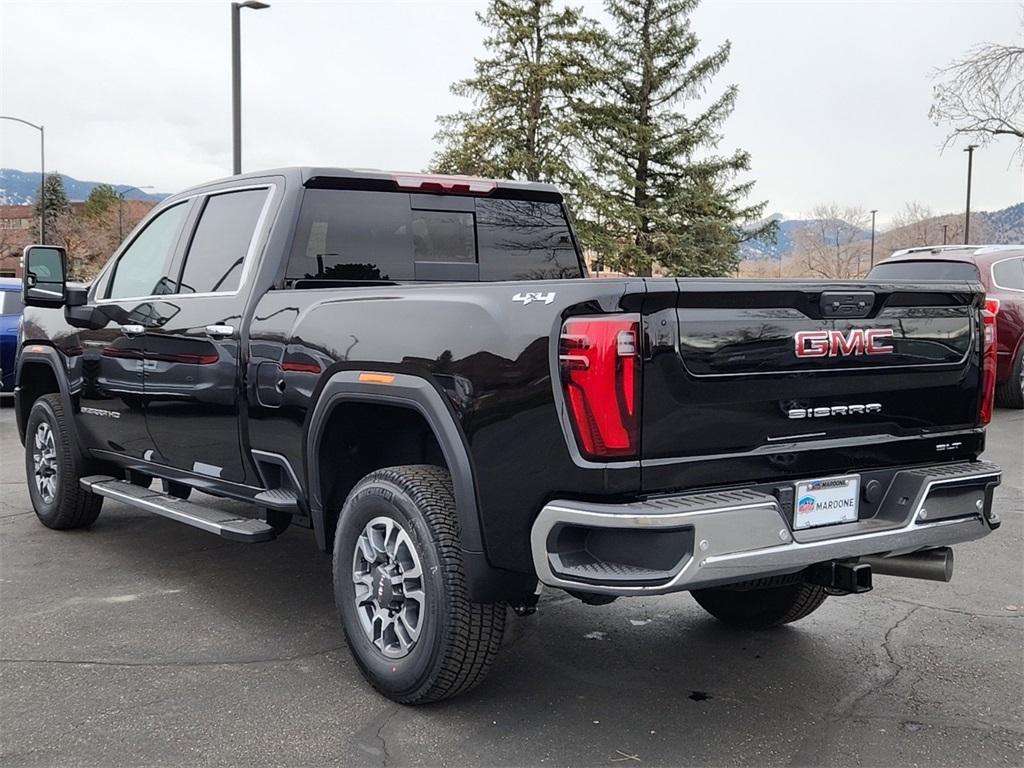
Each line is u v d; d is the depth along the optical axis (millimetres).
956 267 11469
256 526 4363
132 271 5496
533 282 3182
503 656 4129
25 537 6141
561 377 2982
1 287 12523
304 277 4504
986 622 4590
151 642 4250
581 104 30906
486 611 3379
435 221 4953
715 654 4164
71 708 3555
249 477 4523
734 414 3102
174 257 5121
